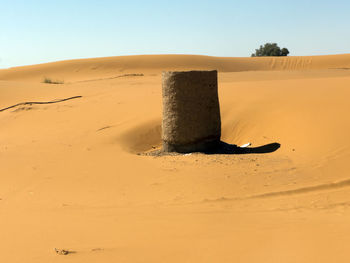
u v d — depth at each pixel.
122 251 4.57
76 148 12.73
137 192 8.11
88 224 5.99
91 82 32.19
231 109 14.98
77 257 4.42
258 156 10.59
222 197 7.58
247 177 8.75
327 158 9.78
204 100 11.27
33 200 7.89
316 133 11.29
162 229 5.55
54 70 53.50
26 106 21.19
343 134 10.87
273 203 7.24
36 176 9.70
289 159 10.10
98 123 16.52
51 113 19.44
